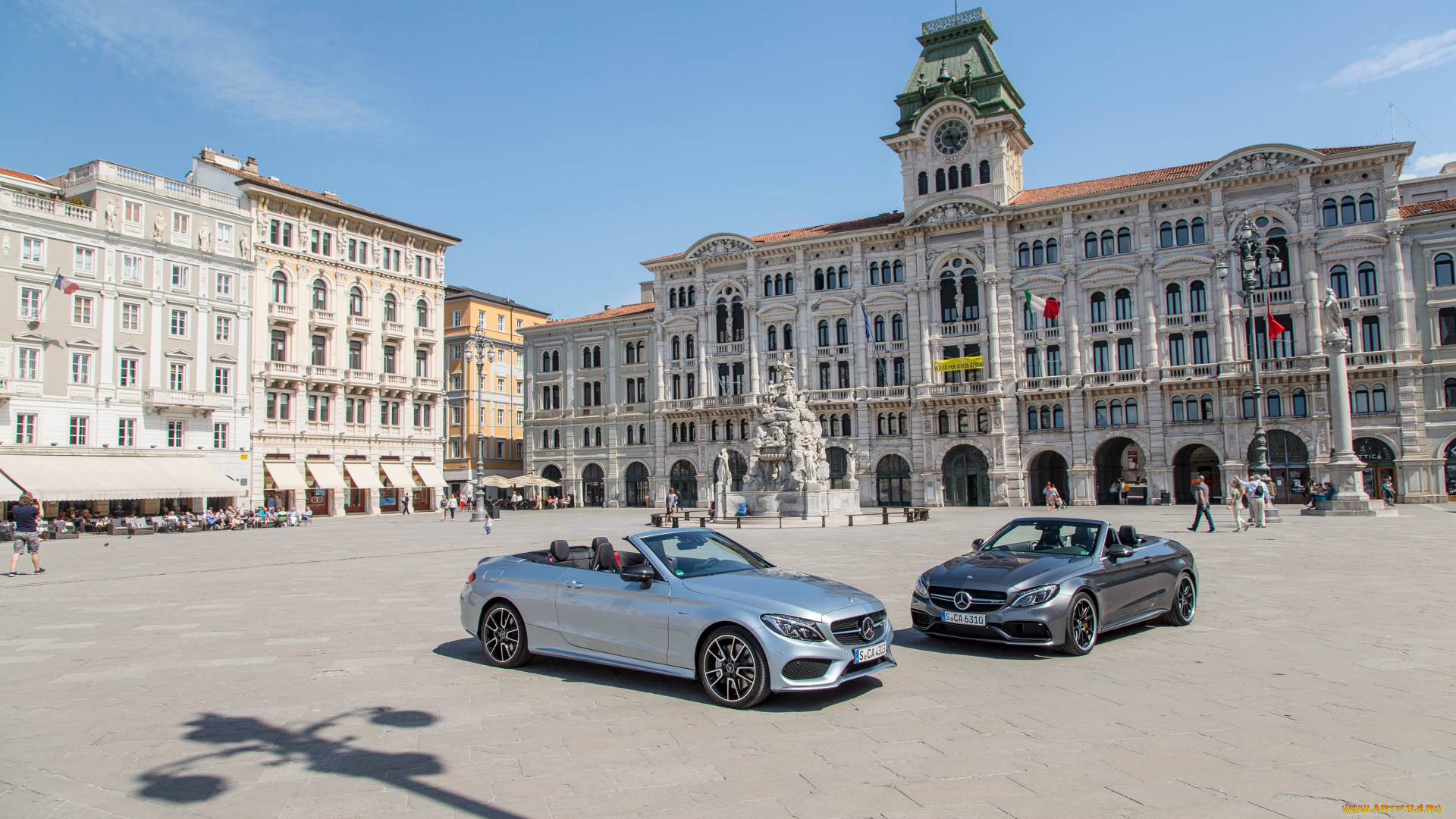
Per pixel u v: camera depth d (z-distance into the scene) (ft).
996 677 35.76
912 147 250.37
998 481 229.04
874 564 77.61
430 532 152.35
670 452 275.80
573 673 37.37
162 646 43.78
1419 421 188.96
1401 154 192.34
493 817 21.63
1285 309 201.77
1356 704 30.55
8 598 64.18
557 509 282.97
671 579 34.40
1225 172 208.54
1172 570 45.93
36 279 172.45
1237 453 204.85
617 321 288.51
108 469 175.52
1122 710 30.48
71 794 23.44
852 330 251.60
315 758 26.25
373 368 238.48
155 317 190.70
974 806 21.89
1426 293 191.11
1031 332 229.86
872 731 28.43
